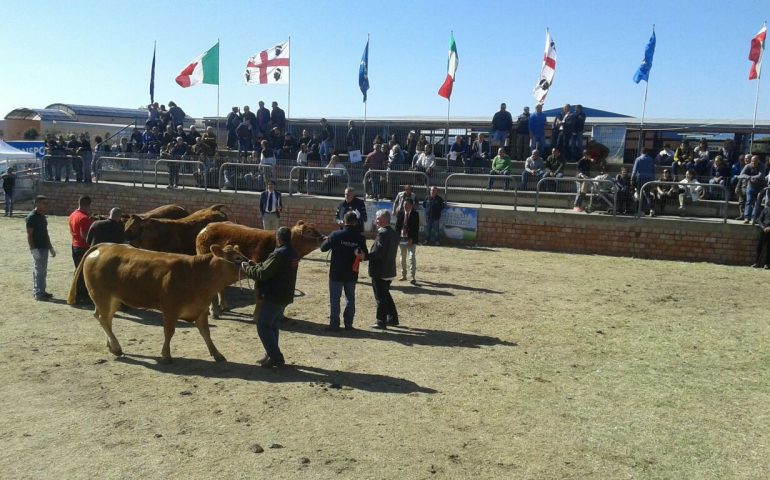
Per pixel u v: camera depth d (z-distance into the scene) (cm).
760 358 955
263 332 858
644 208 1895
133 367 862
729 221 1809
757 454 648
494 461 620
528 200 2061
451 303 1268
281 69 2595
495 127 2308
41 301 1213
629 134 2397
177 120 2875
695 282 1498
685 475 604
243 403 746
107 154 2650
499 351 968
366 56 2564
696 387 832
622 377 865
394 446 645
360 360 915
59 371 840
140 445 634
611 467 615
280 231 852
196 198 2331
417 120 2559
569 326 1114
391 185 2141
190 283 853
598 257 1822
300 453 625
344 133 2661
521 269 1627
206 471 585
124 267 871
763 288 1444
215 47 2717
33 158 3047
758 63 2150
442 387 813
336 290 1055
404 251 1453
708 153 2136
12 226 2247
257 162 2369
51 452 616
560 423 712
